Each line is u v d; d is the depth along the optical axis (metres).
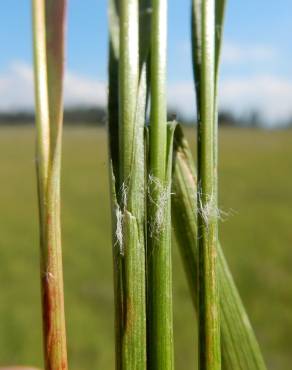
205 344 0.05
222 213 0.07
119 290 0.05
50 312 0.05
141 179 0.05
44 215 0.05
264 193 2.15
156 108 0.05
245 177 2.57
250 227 1.63
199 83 0.06
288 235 1.50
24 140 5.19
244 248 1.40
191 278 0.07
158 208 0.05
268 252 1.35
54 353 0.05
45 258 0.05
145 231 0.05
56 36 0.06
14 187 2.65
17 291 1.08
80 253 1.39
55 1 0.06
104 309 0.96
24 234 1.65
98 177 2.81
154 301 0.05
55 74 0.06
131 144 0.05
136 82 0.06
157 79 0.05
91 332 0.85
